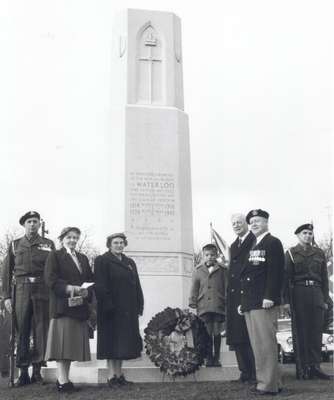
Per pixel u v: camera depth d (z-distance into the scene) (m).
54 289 9.31
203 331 10.71
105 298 9.54
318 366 10.95
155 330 10.60
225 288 11.11
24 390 9.61
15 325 10.70
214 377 10.80
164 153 12.84
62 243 9.91
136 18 13.64
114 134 12.96
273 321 8.79
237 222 10.27
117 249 9.99
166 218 12.56
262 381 8.70
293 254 11.06
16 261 10.84
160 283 12.23
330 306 15.41
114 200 12.65
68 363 9.38
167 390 9.24
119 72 13.43
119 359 9.59
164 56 13.55
